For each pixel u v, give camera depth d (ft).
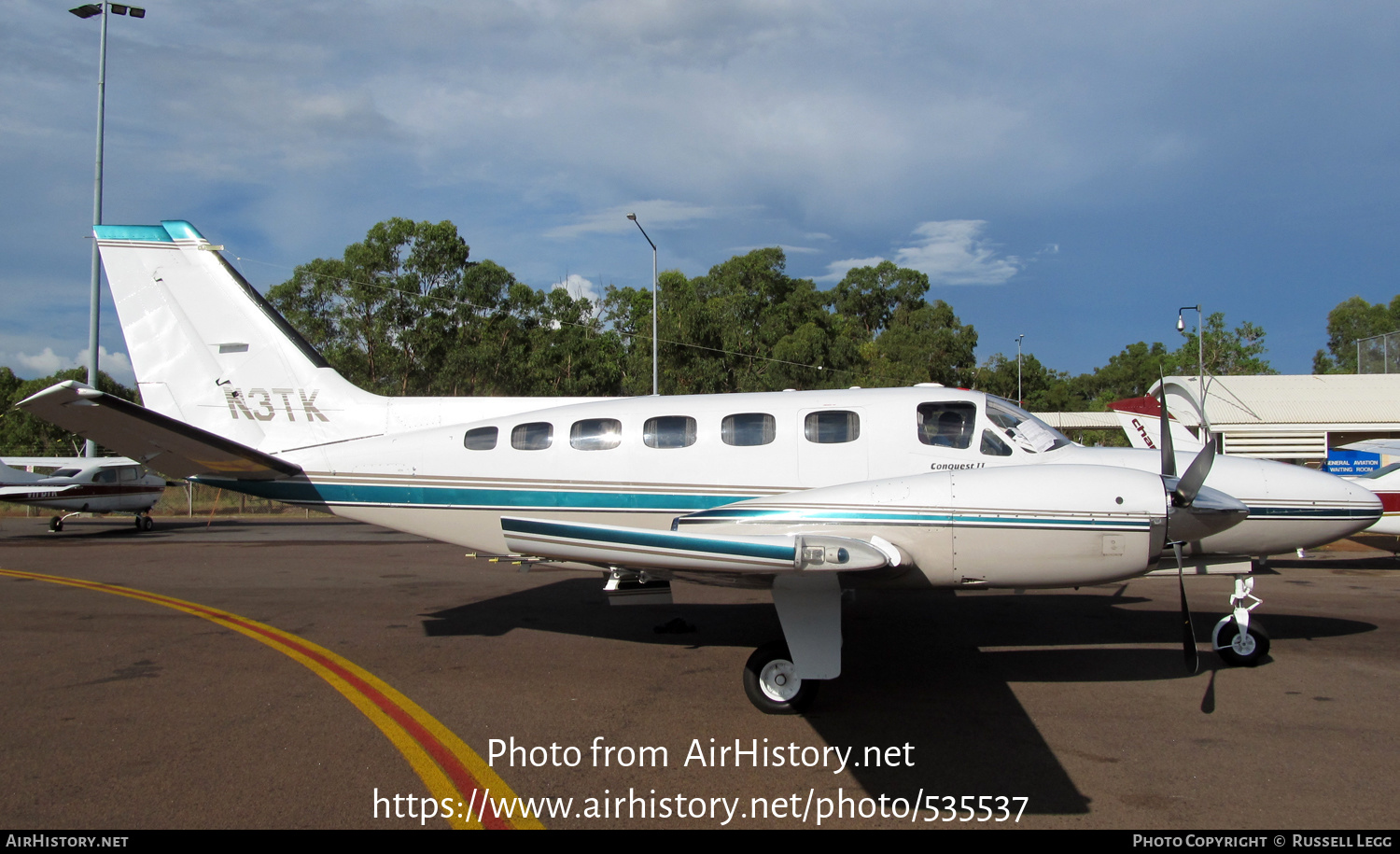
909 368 148.05
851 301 223.30
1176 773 14.06
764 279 203.92
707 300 146.10
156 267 27.48
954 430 22.88
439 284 108.99
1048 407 187.32
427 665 21.03
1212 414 68.44
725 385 102.78
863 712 17.37
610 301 141.90
